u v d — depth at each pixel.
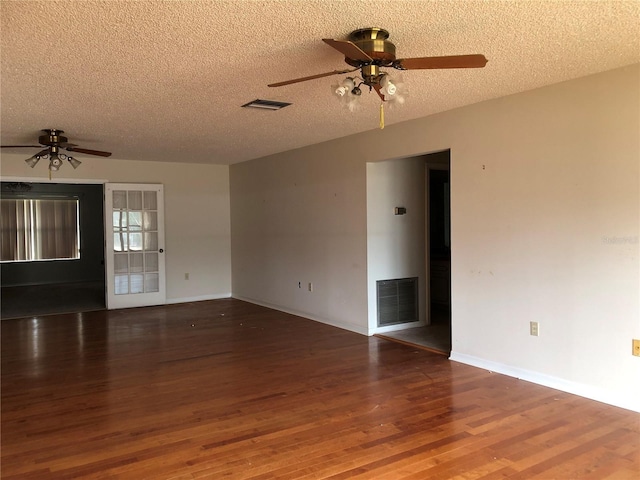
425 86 3.75
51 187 11.12
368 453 2.81
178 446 2.93
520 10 2.42
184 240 8.23
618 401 3.44
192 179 8.29
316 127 5.26
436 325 6.11
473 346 4.43
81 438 3.05
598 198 3.50
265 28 2.60
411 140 4.93
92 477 2.58
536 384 3.90
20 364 4.67
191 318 6.84
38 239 11.10
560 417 3.27
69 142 5.98
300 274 6.80
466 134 4.39
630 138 3.31
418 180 5.97
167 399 3.71
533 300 3.93
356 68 2.77
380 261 5.69
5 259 10.78
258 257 7.81
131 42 2.77
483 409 3.42
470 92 3.94
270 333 5.85
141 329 6.17
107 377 4.26
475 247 4.36
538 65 3.27
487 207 4.25
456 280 4.55
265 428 3.17
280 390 3.88
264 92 3.84
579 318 3.64
